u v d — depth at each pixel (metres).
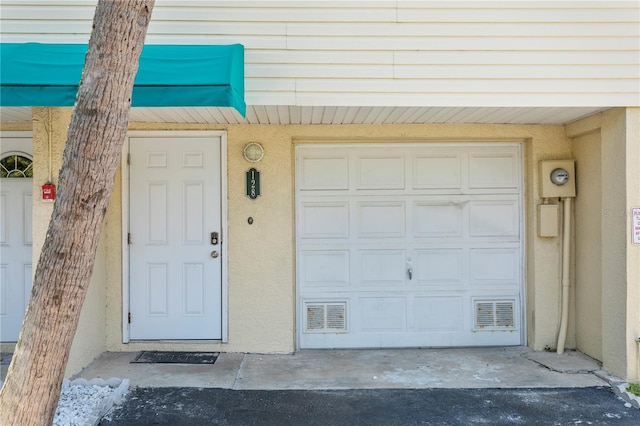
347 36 4.61
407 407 4.20
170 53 4.12
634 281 4.63
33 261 4.50
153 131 5.52
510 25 4.66
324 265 5.82
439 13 4.64
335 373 4.97
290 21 4.59
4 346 5.42
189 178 5.57
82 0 4.50
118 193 5.52
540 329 5.65
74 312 2.60
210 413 4.06
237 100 4.09
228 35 4.55
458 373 4.98
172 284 5.57
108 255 5.52
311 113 4.98
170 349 5.54
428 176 5.84
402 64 4.63
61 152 4.55
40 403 2.55
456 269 5.86
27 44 4.13
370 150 5.82
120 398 4.29
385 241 5.84
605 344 4.92
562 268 5.60
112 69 2.52
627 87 4.65
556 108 4.75
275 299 5.54
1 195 5.51
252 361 5.29
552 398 4.38
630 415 4.05
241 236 5.53
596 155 5.21
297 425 3.88
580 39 4.66
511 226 5.86
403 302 5.84
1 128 5.48
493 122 5.52
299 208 5.80
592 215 5.29
